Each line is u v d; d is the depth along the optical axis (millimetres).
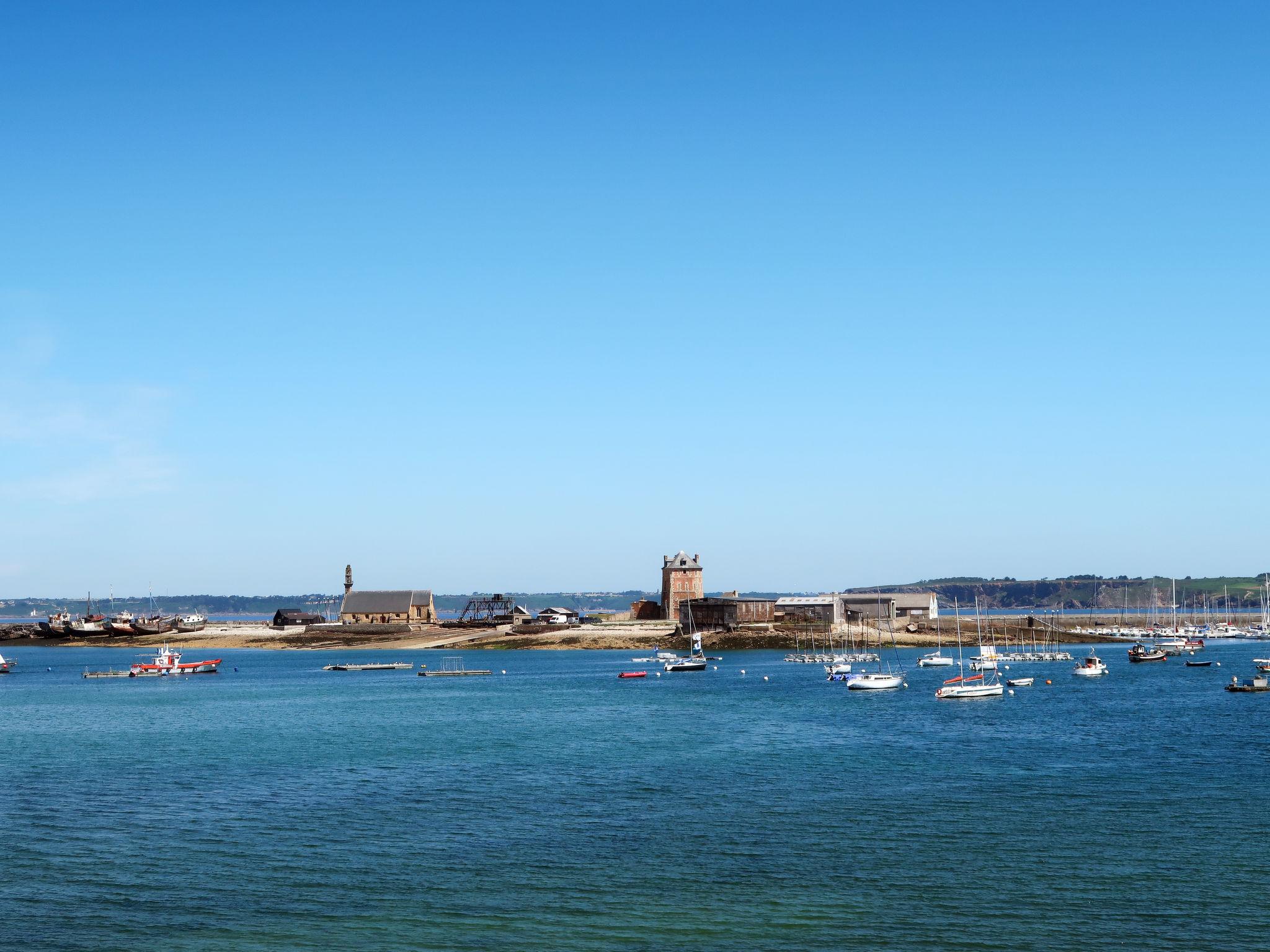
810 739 105438
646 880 56562
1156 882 55094
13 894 55250
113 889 55969
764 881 56219
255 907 53125
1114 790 77188
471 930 49781
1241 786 78250
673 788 79750
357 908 52844
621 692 163750
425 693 169625
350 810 73250
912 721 120250
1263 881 55031
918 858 59781
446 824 68938
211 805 75375
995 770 86312
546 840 64438
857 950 46781
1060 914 50688
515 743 105938
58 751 103938
